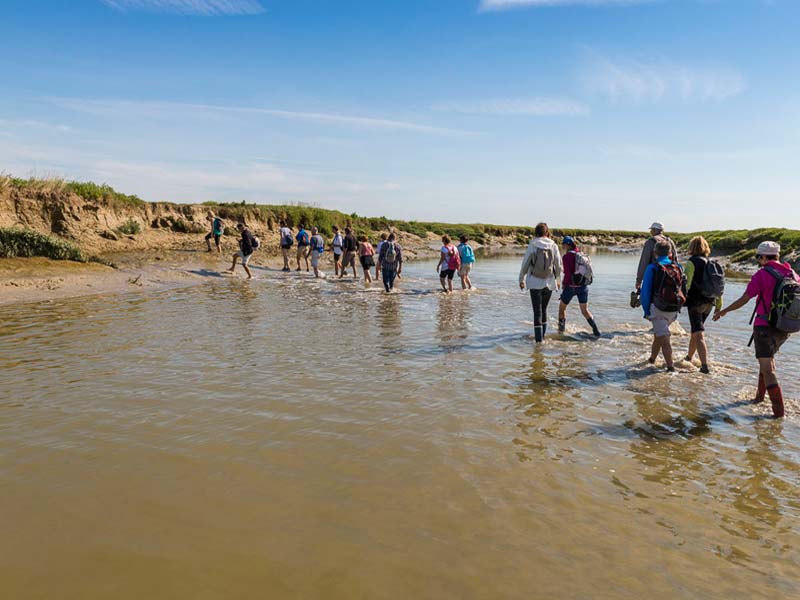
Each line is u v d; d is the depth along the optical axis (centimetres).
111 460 421
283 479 394
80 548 307
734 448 468
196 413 529
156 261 2166
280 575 286
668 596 276
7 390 596
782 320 537
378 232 4809
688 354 775
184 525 332
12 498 361
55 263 1736
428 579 285
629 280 2142
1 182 2186
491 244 6550
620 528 339
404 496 372
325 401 571
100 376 656
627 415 545
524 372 703
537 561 303
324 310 1240
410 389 619
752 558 311
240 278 2003
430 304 1380
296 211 3972
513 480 400
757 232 3503
